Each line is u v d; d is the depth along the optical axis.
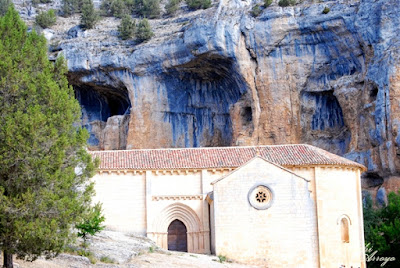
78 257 35.62
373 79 63.38
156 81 79.94
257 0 74.94
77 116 32.88
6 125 28.86
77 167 36.06
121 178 50.12
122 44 82.50
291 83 71.50
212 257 44.91
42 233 28.31
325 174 49.00
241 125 74.31
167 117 81.00
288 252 45.69
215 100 80.81
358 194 50.97
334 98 72.94
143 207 49.78
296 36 70.44
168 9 101.69
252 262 45.53
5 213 28.44
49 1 115.31
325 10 68.19
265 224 46.00
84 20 92.44
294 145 53.09
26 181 29.36
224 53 71.44
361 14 65.50
